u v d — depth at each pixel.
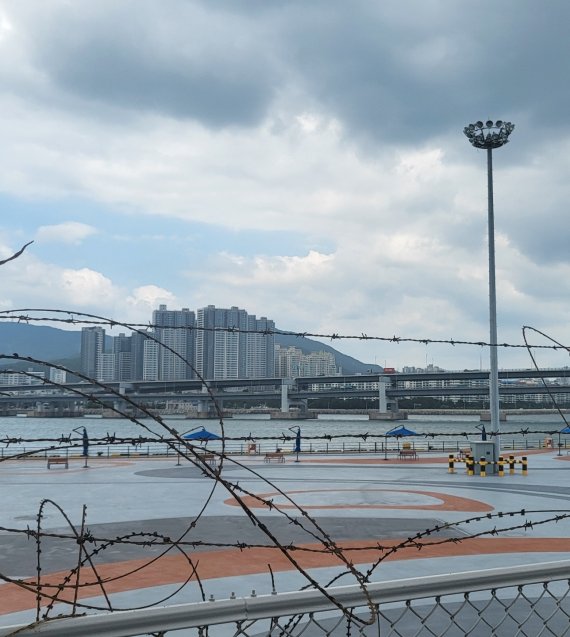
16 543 14.65
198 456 3.63
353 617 3.43
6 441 4.77
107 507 20.47
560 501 22.33
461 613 8.99
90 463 38.59
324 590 3.35
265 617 3.25
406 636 7.94
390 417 161.38
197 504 21.14
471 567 12.38
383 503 21.67
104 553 13.73
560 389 101.12
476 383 146.88
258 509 20.17
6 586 10.89
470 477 30.75
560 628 8.20
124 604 9.85
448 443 73.31
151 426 122.94
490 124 35.06
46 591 10.60
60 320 4.71
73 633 2.83
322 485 27.12
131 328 3.99
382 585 3.49
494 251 34.91
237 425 189.25
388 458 43.94
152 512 19.47
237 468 35.31
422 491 25.11
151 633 2.99
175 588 10.84
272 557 13.31
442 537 15.68
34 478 29.39
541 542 15.01
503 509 20.36
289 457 44.69
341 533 16.23
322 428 180.25
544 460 41.22
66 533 16.08
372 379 135.62
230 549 14.17
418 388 150.75
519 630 4.13
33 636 2.75
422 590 3.60
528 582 3.95
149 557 13.36
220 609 3.13
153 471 33.06
